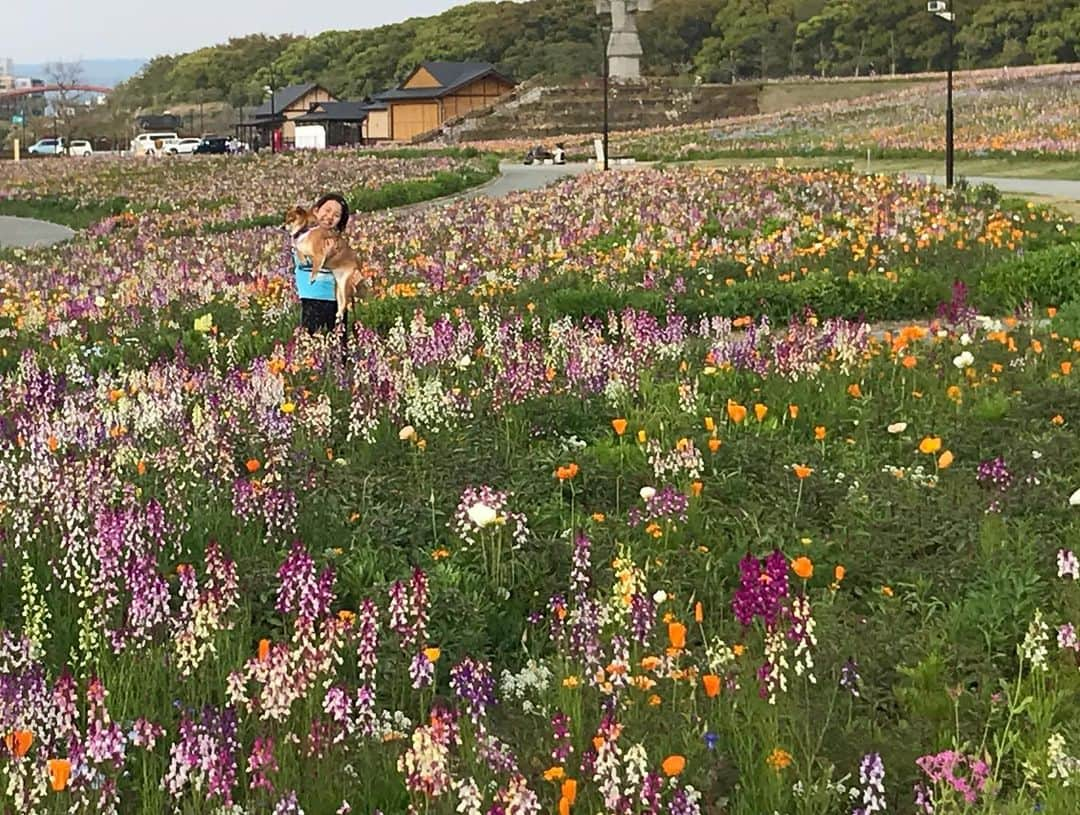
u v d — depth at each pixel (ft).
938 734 18.69
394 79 480.23
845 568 24.91
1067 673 20.12
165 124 449.89
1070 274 56.59
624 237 74.64
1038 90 233.14
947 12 98.53
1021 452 30.12
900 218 73.36
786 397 36.52
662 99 320.70
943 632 21.84
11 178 196.24
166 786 16.66
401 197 137.69
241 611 22.25
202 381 37.58
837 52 384.27
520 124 309.42
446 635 21.84
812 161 161.48
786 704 18.40
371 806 16.96
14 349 49.34
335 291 41.57
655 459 28.96
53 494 26.14
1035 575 22.89
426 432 33.35
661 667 18.80
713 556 25.50
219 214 120.98
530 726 18.47
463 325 44.21
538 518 27.53
